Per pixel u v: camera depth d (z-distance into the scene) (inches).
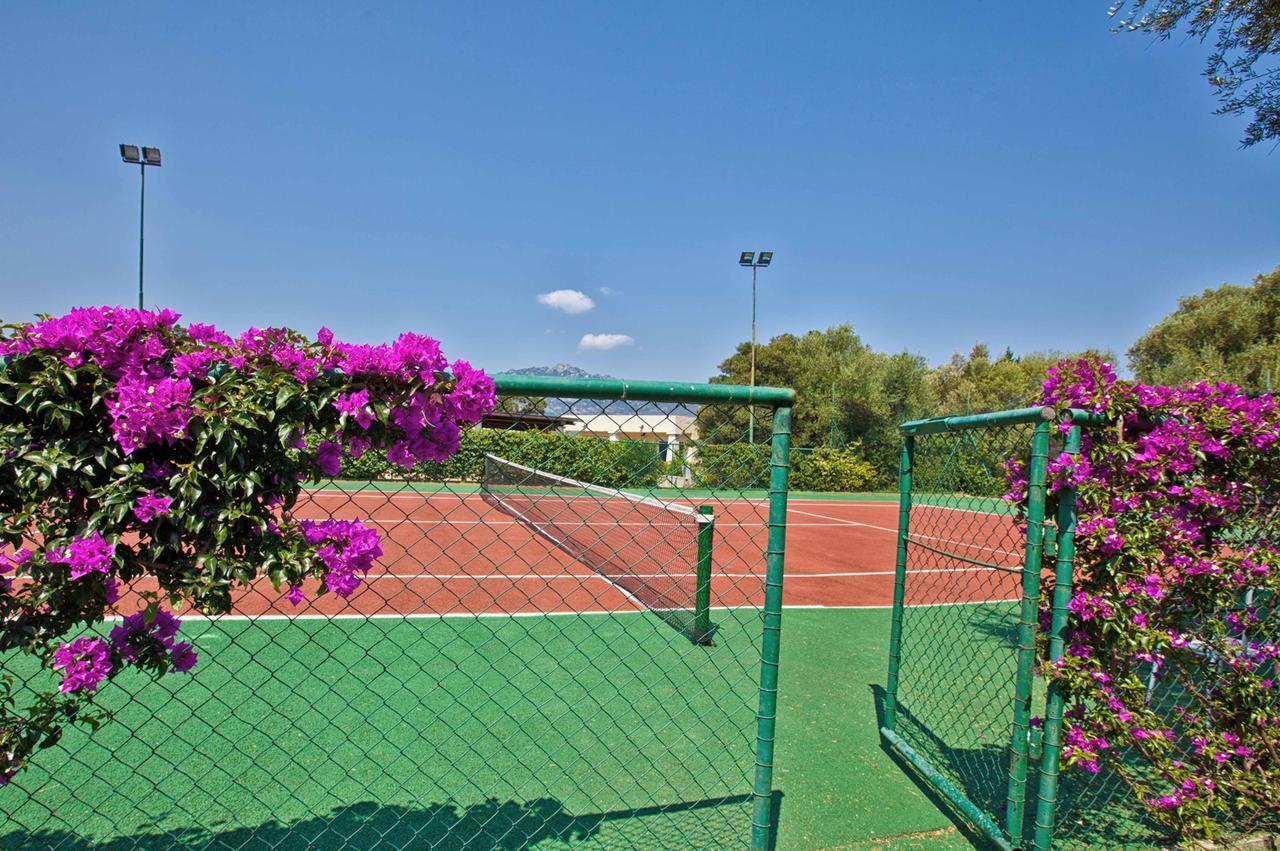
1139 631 110.6
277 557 79.3
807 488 1154.0
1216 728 124.1
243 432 77.0
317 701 174.2
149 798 127.1
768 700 103.2
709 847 118.0
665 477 129.2
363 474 94.7
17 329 71.6
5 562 72.2
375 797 130.8
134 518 75.8
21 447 71.8
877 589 357.7
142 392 71.7
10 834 114.5
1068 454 112.4
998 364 2098.9
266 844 114.9
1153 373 1083.3
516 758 148.3
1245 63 225.5
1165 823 124.6
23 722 79.4
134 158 920.3
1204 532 119.3
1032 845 117.4
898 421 1272.1
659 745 157.1
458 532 494.3
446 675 196.2
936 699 192.1
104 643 78.7
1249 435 115.3
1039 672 113.8
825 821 128.1
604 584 330.3
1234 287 1165.7
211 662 198.2
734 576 386.9
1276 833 123.6
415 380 83.0
